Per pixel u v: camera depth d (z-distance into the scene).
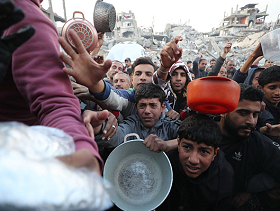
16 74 0.54
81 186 0.26
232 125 1.47
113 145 1.28
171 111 1.76
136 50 4.81
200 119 1.27
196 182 1.31
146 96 1.46
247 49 25.23
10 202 0.19
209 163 1.24
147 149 1.27
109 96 1.09
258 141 1.58
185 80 2.40
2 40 0.37
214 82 0.97
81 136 0.44
